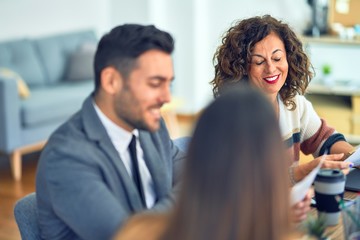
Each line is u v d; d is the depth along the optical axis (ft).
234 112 3.41
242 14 20.58
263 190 3.37
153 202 6.14
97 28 22.18
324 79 18.35
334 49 18.93
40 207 5.69
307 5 19.39
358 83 18.16
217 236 3.36
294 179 6.99
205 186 3.38
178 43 21.38
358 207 5.58
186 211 3.43
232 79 7.74
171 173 6.39
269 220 3.41
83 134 5.50
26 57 18.35
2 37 19.02
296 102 8.31
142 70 5.14
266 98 3.52
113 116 5.54
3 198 14.53
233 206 3.35
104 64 5.25
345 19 18.70
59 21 20.81
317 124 8.48
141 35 5.15
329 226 6.03
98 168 5.42
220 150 3.37
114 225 5.08
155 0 21.29
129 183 5.58
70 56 19.53
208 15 21.25
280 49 7.63
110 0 22.13
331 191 5.94
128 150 5.82
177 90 21.76
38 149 17.13
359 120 17.11
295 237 4.99
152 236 3.98
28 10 19.75
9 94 15.43
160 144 6.30
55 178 5.32
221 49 7.82
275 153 3.42
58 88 18.38
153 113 5.28
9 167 16.80
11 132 15.60
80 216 5.22
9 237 12.53
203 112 3.50
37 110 16.26
